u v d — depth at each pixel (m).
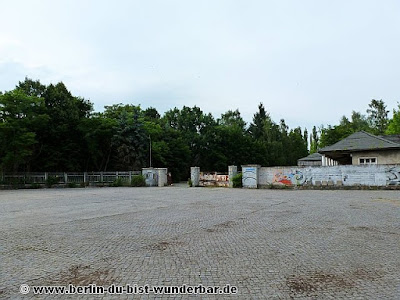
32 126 34.66
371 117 70.56
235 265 5.88
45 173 34.94
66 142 38.94
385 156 27.95
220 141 64.31
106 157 43.91
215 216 11.76
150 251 6.88
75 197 20.94
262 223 10.16
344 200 16.84
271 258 6.30
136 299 4.48
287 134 83.62
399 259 6.19
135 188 32.28
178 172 54.75
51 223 10.56
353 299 4.45
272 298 4.49
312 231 8.82
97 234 8.70
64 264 6.04
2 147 32.75
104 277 5.32
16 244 7.66
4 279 5.28
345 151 29.45
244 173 30.22
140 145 44.28
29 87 39.31
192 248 7.09
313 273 5.45
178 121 70.25
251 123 84.44
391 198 17.59
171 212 12.98
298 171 27.61
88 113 43.62
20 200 19.16
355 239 7.81
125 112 46.03
